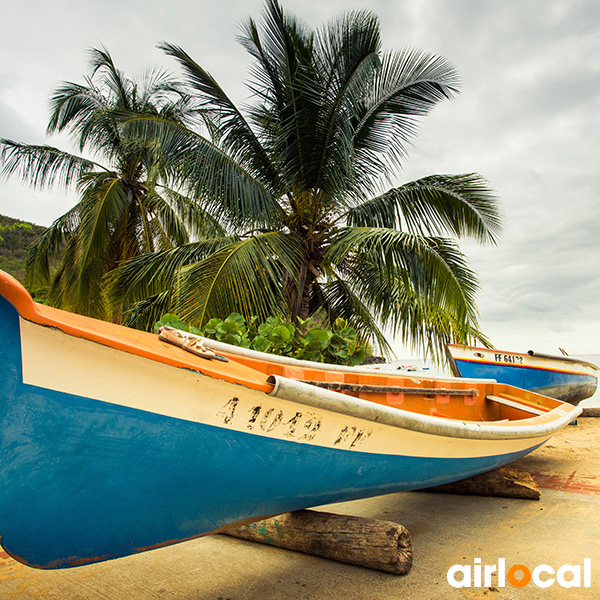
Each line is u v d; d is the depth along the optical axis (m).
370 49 7.87
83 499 1.54
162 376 1.58
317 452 1.95
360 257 8.69
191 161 7.55
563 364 9.38
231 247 7.19
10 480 1.42
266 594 2.04
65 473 1.50
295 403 1.80
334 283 10.62
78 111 13.21
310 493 2.06
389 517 3.14
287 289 8.54
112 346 1.49
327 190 8.31
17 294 1.34
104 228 11.49
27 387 1.41
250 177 8.14
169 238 13.69
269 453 1.83
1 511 1.42
